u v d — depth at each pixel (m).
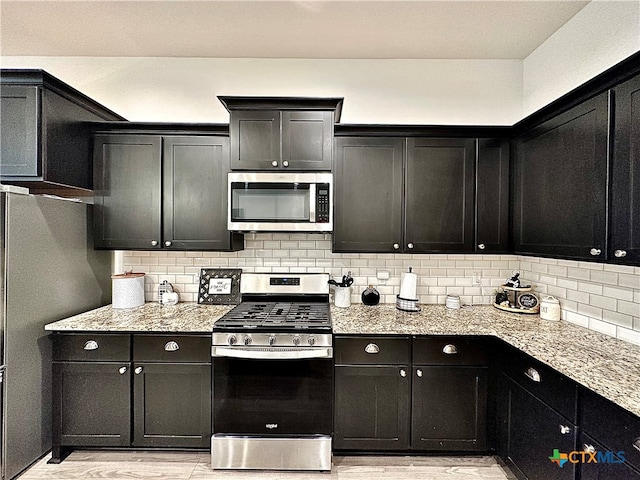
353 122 2.73
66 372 2.09
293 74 2.73
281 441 2.05
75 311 2.36
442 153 2.41
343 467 2.08
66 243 2.27
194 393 2.10
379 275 2.72
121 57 2.72
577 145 1.70
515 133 2.34
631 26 1.79
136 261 2.76
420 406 2.08
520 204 2.27
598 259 1.56
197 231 2.46
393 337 2.08
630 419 1.16
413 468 2.07
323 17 2.19
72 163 2.24
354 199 2.42
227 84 2.73
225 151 2.44
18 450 1.94
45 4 2.08
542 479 1.61
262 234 2.76
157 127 2.43
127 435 2.10
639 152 1.36
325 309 2.47
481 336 2.07
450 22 2.24
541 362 1.59
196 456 2.18
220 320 2.16
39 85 1.99
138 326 2.09
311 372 2.06
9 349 1.89
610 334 1.92
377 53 2.63
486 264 2.73
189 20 2.23
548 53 2.42
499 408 2.03
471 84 2.72
